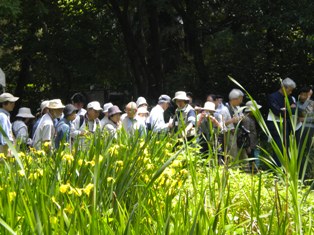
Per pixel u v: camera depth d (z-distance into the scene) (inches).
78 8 971.9
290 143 159.8
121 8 1002.7
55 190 169.8
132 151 192.7
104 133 248.7
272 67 876.6
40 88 1098.1
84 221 141.5
